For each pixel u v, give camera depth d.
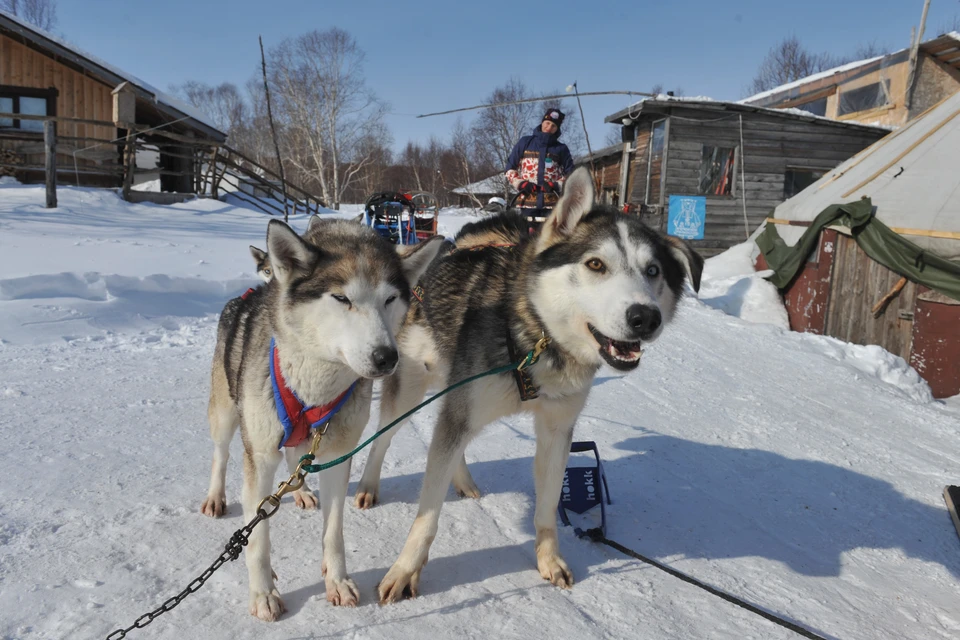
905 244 8.20
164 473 3.39
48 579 2.41
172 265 8.27
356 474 3.70
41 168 14.78
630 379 6.14
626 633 2.45
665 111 14.74
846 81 20.39
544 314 2.73
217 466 3.03
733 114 14.86
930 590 3.10
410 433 4.36
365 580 2.65
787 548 3.35
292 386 2.41
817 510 3.85
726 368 6.82
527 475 3.85
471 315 2.98
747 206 15.22
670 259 2.99
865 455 4.86
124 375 4.99
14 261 7.45
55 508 2.92
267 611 2.31
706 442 4.75
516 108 32.22
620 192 17.47
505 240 3.40
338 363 2.43
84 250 8.60
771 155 15.20
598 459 3.62
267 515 2.29
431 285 3.30
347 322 2.33
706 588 2.81
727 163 15.35
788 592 2.92
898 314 8.45
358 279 2.38
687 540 3.31
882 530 3.70
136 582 2.45
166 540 2.77
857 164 10.27
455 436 2.72
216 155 17.83
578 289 2.63
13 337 5.65
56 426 3.88
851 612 2.83
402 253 2.66
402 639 2.29
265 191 19.34
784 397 6.08
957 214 7.96
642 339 2.48
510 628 2.41
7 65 15.70
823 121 15.04
